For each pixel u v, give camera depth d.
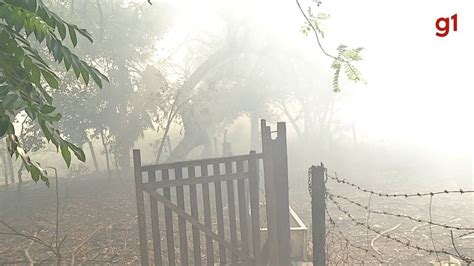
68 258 8.16
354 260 7.17
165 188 5.31
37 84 2.24
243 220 5.52
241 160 5.41
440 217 10.48
